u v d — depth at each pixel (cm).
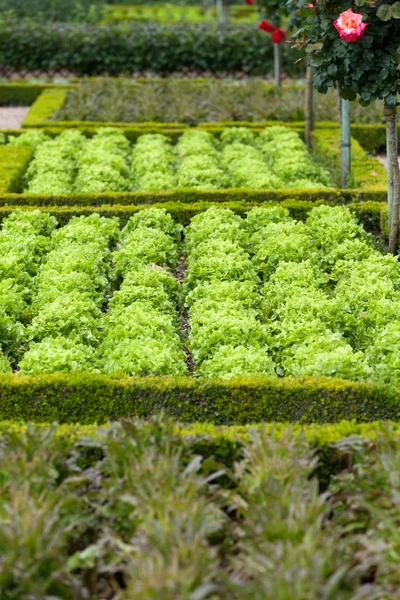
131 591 330
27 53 1970
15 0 2480
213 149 1221
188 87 1653
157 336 633
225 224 857
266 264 789
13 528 357
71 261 767
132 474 404
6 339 659
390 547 359
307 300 672
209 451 480
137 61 1970
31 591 344
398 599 334
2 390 564
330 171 1149
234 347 621
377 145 1380
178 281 791
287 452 421
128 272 768
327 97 1512
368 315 659
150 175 1077
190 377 576
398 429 495
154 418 457
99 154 1145
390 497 393
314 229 864
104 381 565
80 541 411
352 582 347
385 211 892
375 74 727
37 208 934
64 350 605
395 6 667
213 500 421
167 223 892
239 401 560
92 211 936
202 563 345
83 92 1616
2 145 1237
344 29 673
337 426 493
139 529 371
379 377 580
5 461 415
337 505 420
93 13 2448
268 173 1070
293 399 557
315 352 600
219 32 1984
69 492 414
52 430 447
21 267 755
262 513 377
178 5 3225
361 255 792
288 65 1983
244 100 1566
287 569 337
